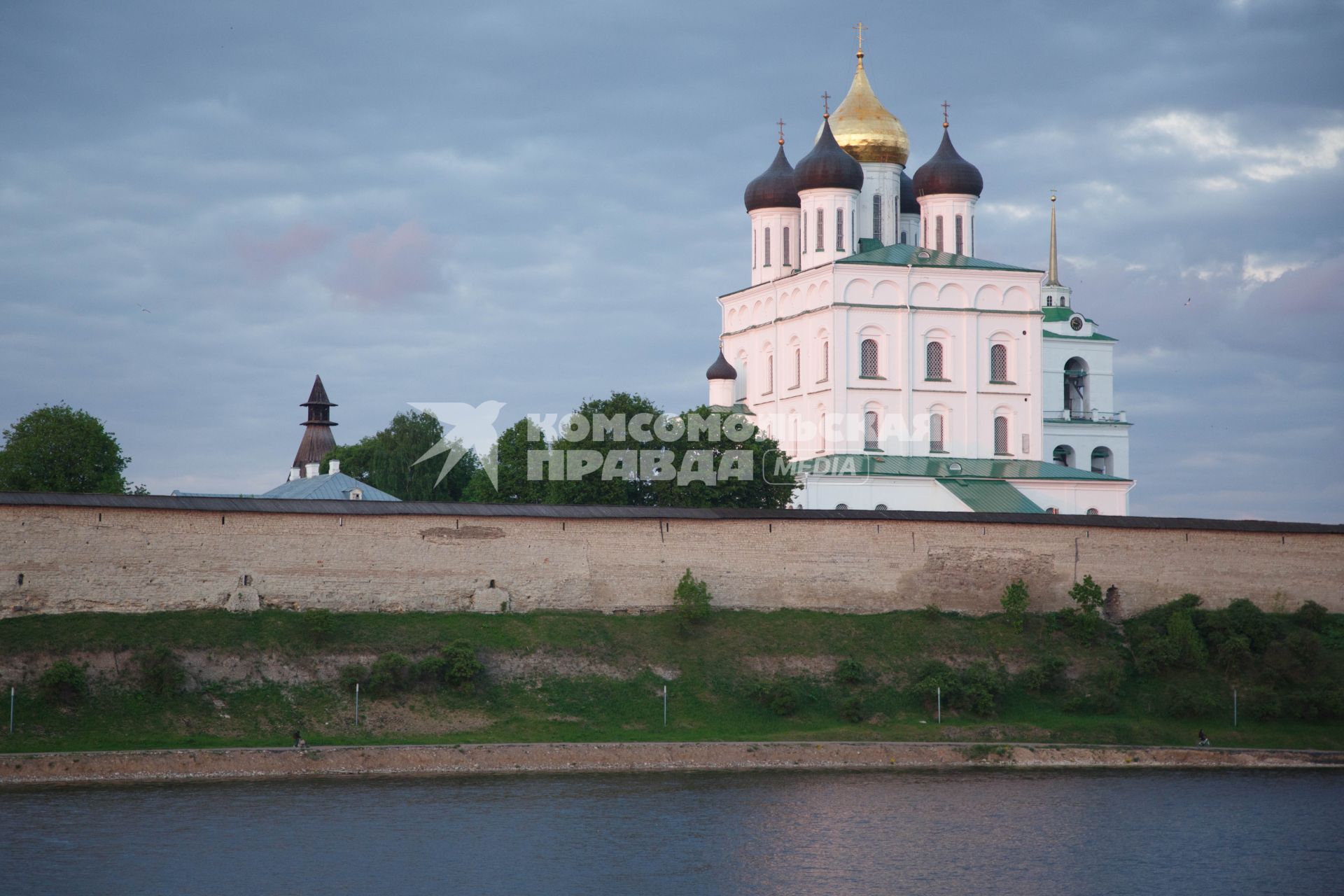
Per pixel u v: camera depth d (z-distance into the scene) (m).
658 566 84.62
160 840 57.22
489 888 53.19
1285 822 63.34
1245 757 75.19
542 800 64.19
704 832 60.22
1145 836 61.03
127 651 71.50
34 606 73.19
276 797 63.53
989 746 74.31
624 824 61.16
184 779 65.62
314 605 78.56
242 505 77.94
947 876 55.59
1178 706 79.69
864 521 87.75
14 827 58.22
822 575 86.81
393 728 71.56
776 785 67.88
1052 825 62.50
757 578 86.00
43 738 66.31
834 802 65.19
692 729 74.56
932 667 80.44
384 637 76.62
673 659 79.38
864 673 80.06
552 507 84.12
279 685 72.38
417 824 60.25
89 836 57.31
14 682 68.44
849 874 55.44
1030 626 86.50
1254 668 84.19
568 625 80.56
